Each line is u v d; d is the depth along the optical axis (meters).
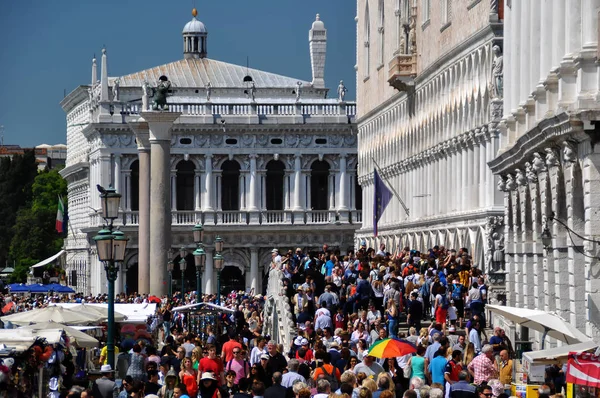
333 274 110.12
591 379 51.91
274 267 130.62
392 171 171.75
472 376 66.62
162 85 155.00
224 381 74.31
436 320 93.81
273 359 73.12
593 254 70.31
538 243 88.12
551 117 72.31
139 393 64.12
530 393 61.56
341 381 61.50
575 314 74.31
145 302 128.25
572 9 73.12
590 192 70.06
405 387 73.12
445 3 138.38
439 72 141.38
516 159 89.56
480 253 121.69
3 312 127.94
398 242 164.88
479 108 124.00
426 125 149.62
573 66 72.94
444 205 140.75
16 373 66.19
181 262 153.00
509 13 102.12
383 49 179.00
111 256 77.50
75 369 86.12
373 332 83.69
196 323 131.62
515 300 96.62
